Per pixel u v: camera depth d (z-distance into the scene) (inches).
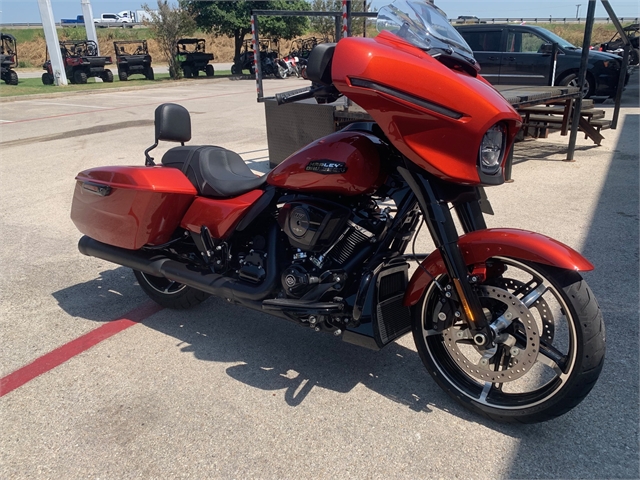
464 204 112.7
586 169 305.1
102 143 408.2
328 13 273.6
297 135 282.4
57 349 143.3
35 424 114.0
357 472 98.0
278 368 132.3
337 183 111.8
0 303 170.4
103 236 147.4
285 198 124.8
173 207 136.7
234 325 155.0
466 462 99.5
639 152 344.5
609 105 543.8
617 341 135.6
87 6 1023.0
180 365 134.6
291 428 110.3
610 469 96.5
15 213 255.8
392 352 138.3
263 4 1206.3
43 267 197.5
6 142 423.2
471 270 107.9
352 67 100.8
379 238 117.4
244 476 98.0
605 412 111.2
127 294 176.6
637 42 743.1
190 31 1154.7
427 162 100.6
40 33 1919.3
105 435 110.0
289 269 118.6
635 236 203.2
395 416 113.1
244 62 1147.3
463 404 112.9
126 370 133.0
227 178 136.8
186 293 158.4
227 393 122.6
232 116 536.7
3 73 930.1
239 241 136.5
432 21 112.4
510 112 99.4
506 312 104.7
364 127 117.6
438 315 113.5
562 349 135.3
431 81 96.5
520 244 100.3
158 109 142.5
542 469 97.1
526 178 289.4
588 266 96.2
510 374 105.7
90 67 1002.1
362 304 111.8
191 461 102.1
